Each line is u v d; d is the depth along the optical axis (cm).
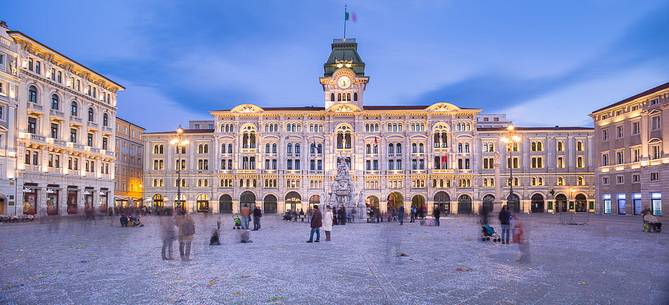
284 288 1836
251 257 2680
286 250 3019
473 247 3189
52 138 7544
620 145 9281
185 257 2588
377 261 2519
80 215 7456
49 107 7531
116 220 6850
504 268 2280
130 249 3044
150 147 12250
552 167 11706
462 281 1962
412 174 11644
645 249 3056
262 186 11831
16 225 5600
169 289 1819
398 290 1797
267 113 11825
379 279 2009
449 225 5888
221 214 11225
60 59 7812
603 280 1975
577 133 11756
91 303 1609
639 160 8700
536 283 1919
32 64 7269
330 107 11712
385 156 11744
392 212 7050
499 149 11775
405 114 11756
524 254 2552
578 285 1877
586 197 11644
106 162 9181
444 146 11688
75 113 8238
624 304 1583
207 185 12088
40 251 2936
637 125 8812
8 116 6738
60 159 7825
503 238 3425
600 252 2892
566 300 1638
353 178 11625
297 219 7394
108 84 9244
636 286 1858
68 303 1609
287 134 11875
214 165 11944
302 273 2152
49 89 7531
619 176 9312
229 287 1853
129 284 1909
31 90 7219
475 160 11600
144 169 12194
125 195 12269
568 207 11644
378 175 11681
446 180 11638
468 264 2408
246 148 11919
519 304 1587
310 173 11744
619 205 9325
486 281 1961
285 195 11794
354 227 5425
